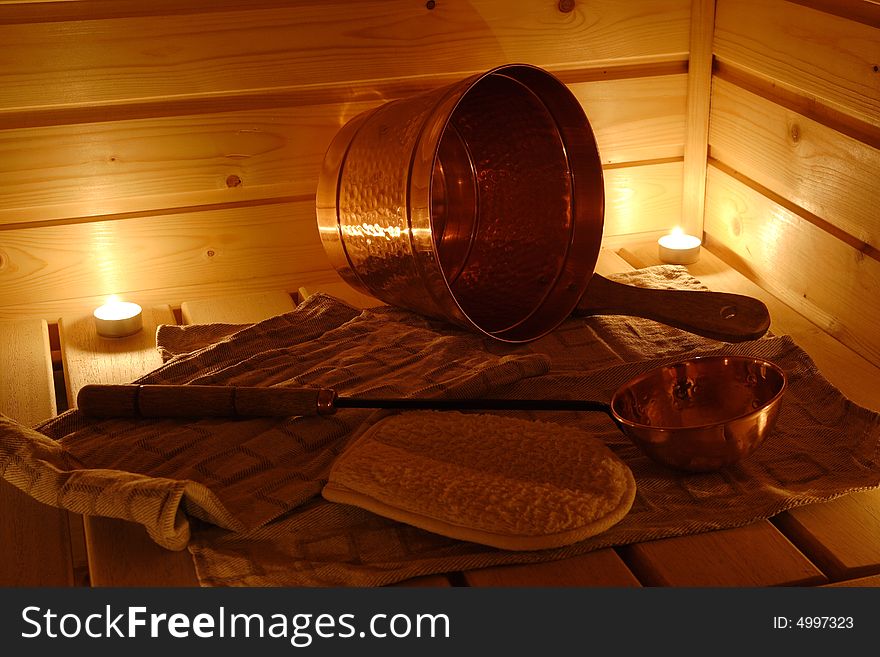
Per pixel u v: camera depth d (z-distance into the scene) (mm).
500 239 1948
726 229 2174
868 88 1655
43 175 1921
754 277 2086
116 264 2014
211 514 1261
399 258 1730
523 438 1374
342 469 1314
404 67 2020
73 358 1819
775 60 1903
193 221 2021
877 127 1662
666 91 2172
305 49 1957
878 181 1655
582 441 1361
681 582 1177
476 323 1821
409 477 1288
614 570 1197
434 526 1230
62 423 1523
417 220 1646
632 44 2113
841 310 1804
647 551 1231
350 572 1191
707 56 2119
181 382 1670
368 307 1997
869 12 1655
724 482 1343
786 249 1949
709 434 1293
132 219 1991
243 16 1906
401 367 1676
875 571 1200
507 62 2064
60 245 1970
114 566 1243
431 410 1469
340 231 1856
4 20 1811
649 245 2250
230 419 1519
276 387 1502
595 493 1267
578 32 2076
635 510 1300
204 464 1402
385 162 1727
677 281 1991
